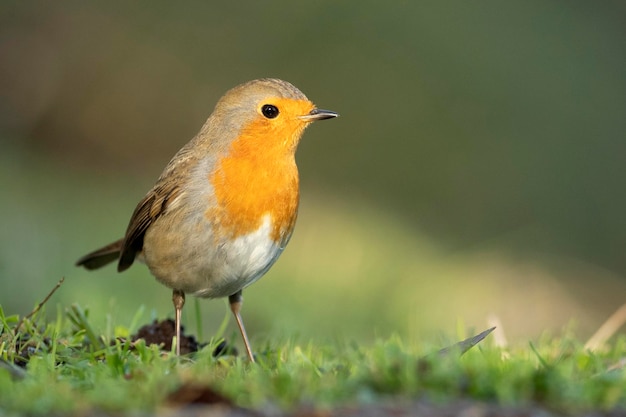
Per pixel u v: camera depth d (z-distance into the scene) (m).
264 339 9.27
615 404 5.19
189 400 5.04
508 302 14.54
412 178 19.95
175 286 7.55
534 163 19.64
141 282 12.30
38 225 14.64
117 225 15.97
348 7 21.70
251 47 21.84
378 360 5.61
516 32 21.06
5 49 21.11
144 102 21.44
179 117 21.52
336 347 7.91
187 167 7.34
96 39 21.73
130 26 22.05
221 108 7.40
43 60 21.25
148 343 7.43
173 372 5.76
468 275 15.04
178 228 7.26
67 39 21.58
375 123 20.58
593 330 14.21
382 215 18.12
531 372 5.42
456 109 20.42
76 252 14.04
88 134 20.98
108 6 22.19
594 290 16.08
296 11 21.94
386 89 20.80
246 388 5.27
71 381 5.61
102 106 21.27
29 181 17.75
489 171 19.73
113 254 8.91
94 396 5.06
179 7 22.31
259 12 22.09
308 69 21.28
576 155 19.72
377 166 20.16
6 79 20.91
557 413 5.04
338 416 4.88
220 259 7.25
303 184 19.75
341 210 17.89
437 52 20.97
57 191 17.45
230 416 4.89
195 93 21.66
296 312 11.75
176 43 22.03
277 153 7.28
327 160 20.31
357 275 14.13
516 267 15.91
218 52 21.95
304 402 5.10
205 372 5.80
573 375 5.89
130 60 21.73
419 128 20.41
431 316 13.09
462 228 18.89
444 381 5.24
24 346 6.61
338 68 21.16
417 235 17.48
